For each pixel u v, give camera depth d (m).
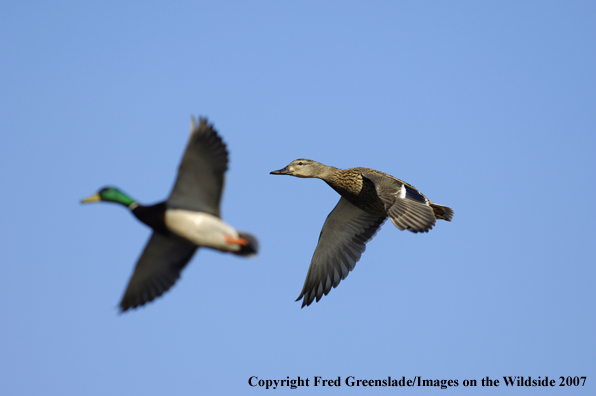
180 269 11.97
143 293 12.05
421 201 14.62
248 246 10.47
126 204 10.90
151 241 11.70
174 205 10.61
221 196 10.57
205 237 10.29
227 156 10.66
